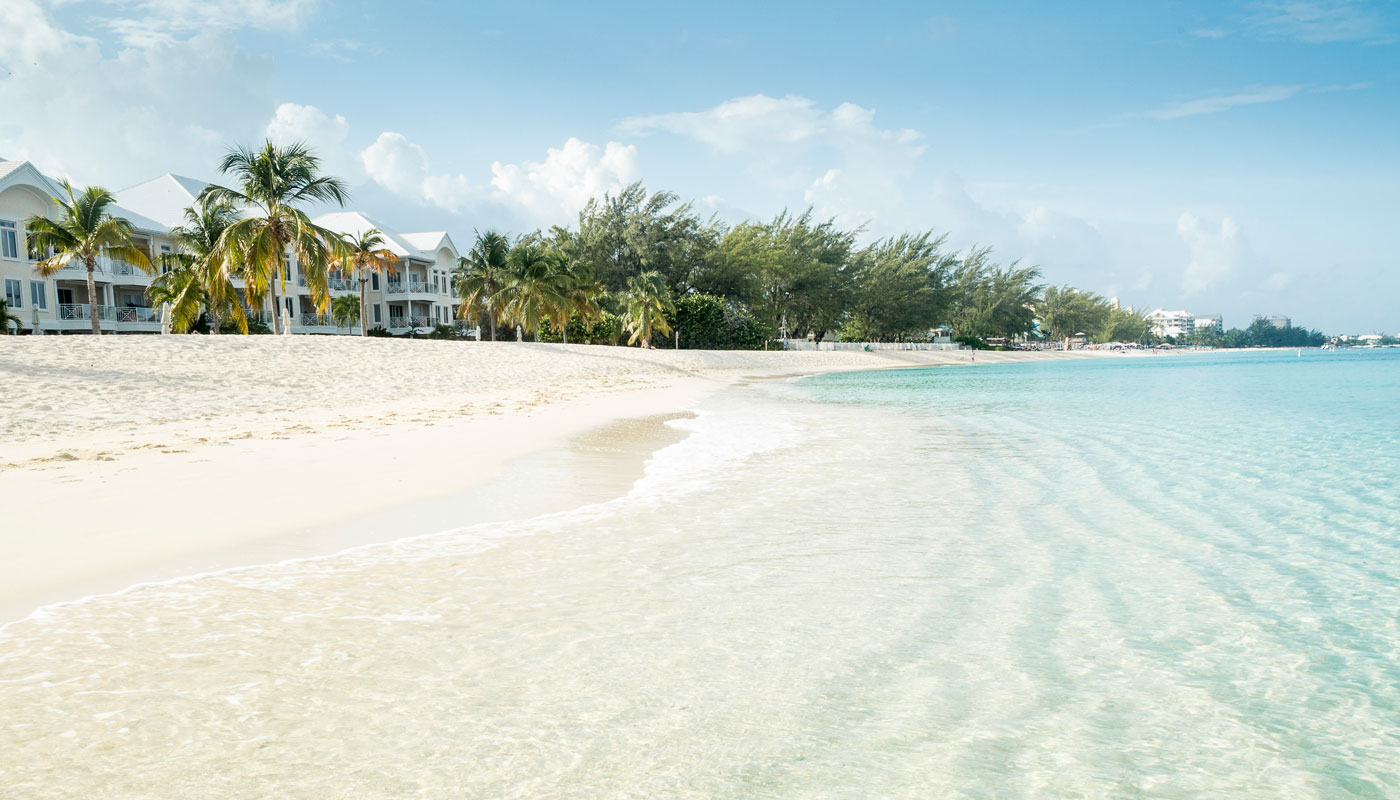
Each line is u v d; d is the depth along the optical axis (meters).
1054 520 7.51
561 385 28.83
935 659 4.14
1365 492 9.06
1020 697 3.72
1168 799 2.90
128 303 49.00
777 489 9.01
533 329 51.31
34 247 34.69
